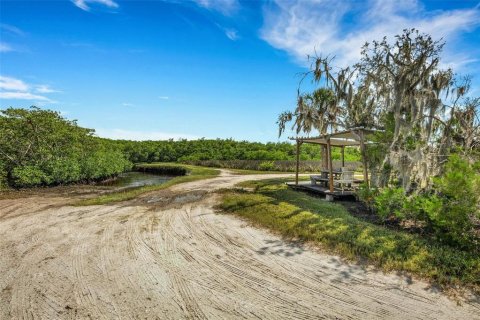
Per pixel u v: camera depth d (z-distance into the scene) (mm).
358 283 3465
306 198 8812
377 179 7465
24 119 15141
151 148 41719
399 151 6621
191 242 5000
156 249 4660
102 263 4090
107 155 21344
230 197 9039
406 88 6977
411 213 5500
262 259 4230
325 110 9953
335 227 5371
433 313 2838
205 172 21562
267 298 3146
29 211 7668
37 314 2848
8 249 4684
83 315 2824
